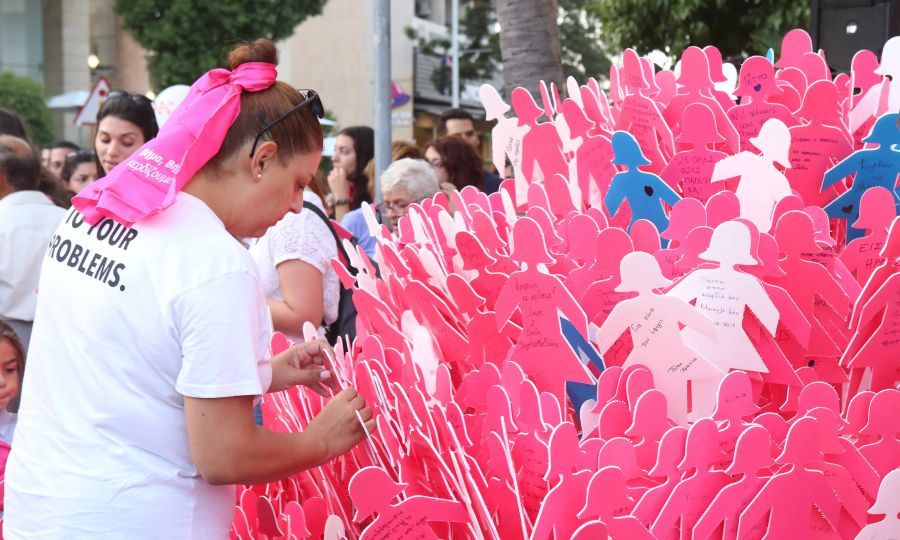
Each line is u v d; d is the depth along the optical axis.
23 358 2.66
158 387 1.29
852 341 1.28
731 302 1.25
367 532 1.32
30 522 1.35
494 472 1.31
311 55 20.97
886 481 1.24
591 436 1.26
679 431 1.19
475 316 1.43
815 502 1.23
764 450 1.19
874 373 1.31
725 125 1.43
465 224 1.62
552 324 1.30
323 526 1.60
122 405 1.29
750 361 1.25
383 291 1.73
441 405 1.36
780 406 1.33
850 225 1.41
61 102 17.62
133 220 1.28
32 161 3.38
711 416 1.21
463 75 20.14
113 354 1.29
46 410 1.36
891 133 1.36
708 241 1.30
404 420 1.45
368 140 4.49
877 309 1.27
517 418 1.28
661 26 6.41
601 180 1.53
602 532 1.13
